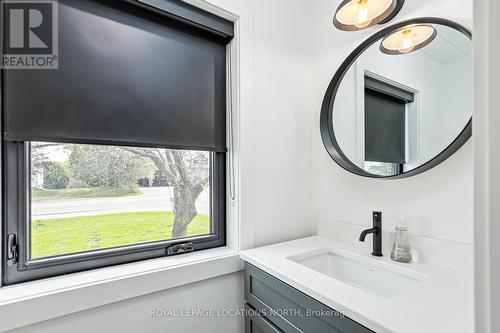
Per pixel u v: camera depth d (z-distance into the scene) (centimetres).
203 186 125
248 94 123
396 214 109
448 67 94
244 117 122
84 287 83
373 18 108
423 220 100
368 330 62
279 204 134
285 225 135
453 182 92
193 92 117
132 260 104
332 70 138
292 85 140
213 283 112
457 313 63
